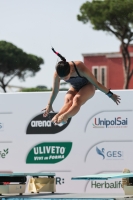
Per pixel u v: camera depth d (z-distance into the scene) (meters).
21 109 26.59
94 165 26.00
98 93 25.97
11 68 127.19
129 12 113.19
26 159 26.56
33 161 26.48
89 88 18.03
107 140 25.91
